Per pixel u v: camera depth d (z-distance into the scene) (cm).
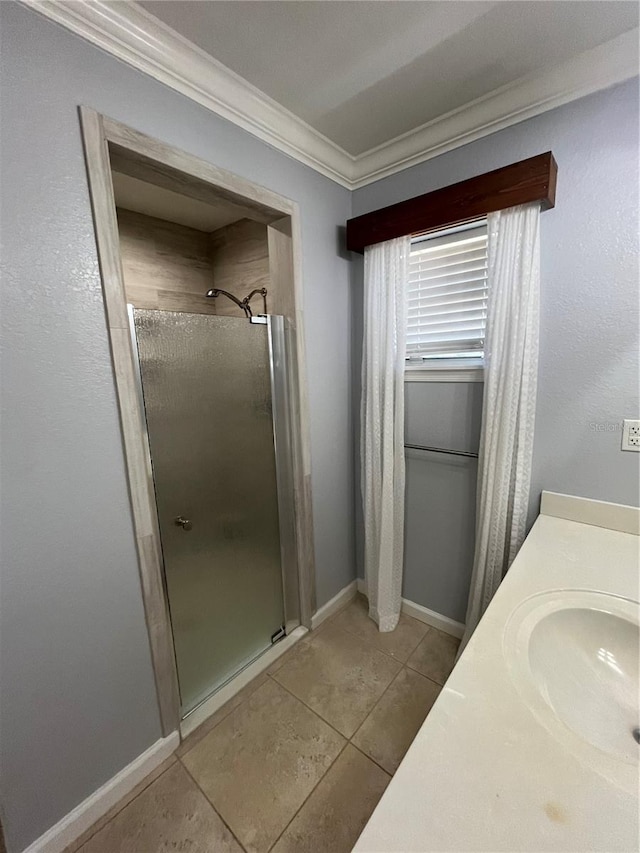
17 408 96
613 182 126
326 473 203
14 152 90
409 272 172
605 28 111
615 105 123
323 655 185
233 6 100
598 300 134
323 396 195
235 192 140
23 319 95
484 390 156
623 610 98
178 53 114
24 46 90
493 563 162
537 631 94
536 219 134
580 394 141
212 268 272
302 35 111
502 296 144
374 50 118
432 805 56
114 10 99
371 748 141
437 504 191
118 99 107
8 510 97
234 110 134
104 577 117
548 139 137
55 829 113
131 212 231
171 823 120
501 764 62
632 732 82
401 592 207
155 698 134
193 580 154
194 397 146
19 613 101
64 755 113
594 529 141
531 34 113
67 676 112
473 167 156
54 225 98
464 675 79
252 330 164
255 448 172
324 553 209
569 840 52
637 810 55
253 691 166
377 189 185
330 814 121
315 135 161
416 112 149
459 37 113
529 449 151
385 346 179
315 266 179
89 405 108
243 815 121
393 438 185
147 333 129
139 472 120
